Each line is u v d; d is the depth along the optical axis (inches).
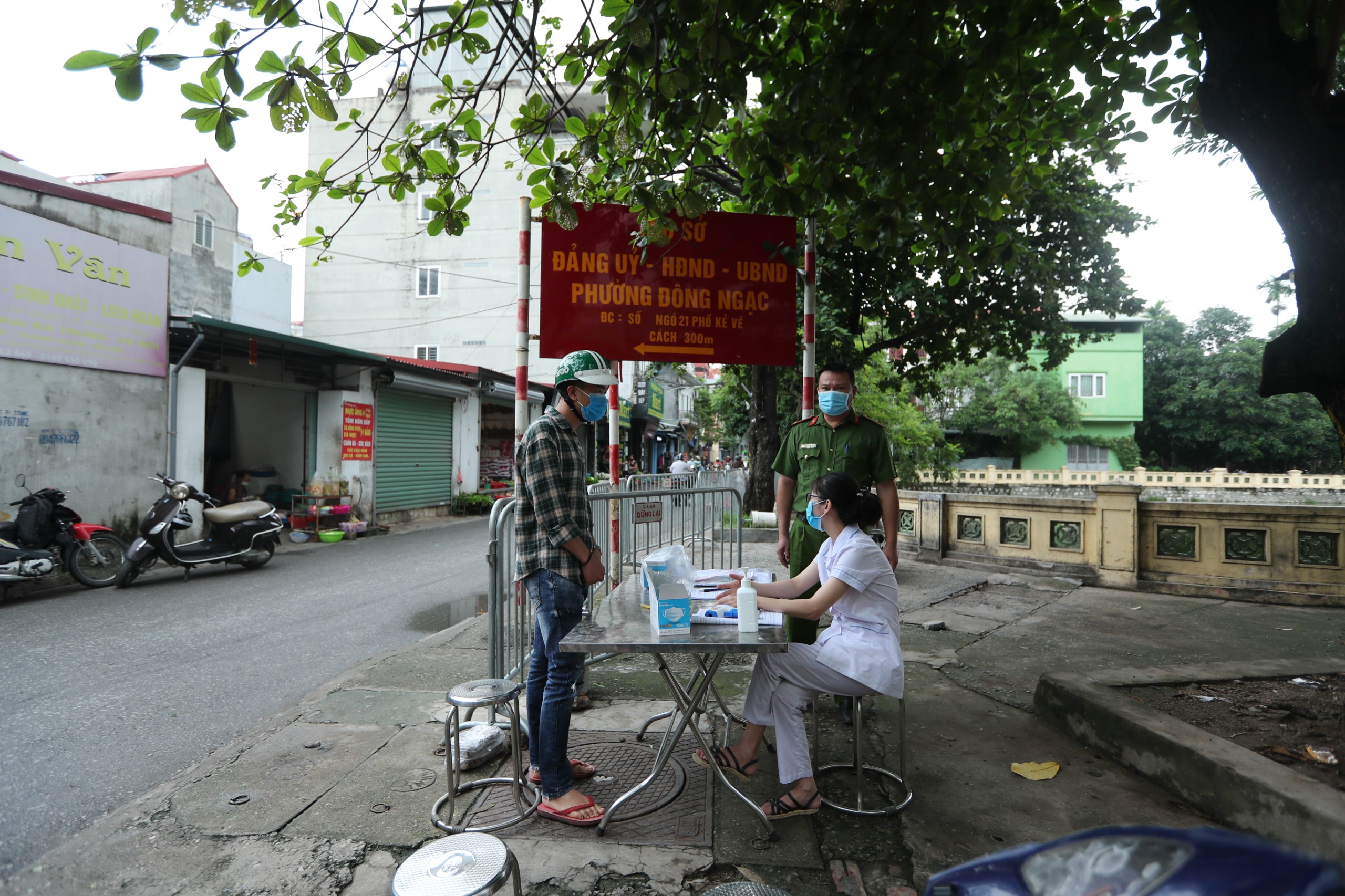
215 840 104.3
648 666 189.5
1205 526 279.0
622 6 120.6
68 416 326.3
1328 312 109.3
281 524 360.2
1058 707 148.6
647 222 135.1
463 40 135.9
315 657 207.2
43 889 93.2
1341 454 111.8
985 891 47.2
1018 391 1252.5
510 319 867.4
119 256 348.2
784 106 151.6
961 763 131.3
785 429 482.3
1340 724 128.7
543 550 113.9
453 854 68.4
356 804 114.8
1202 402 1378.0
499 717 151.7
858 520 118.2
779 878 95.7
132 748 143.3
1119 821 109.9
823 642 114.1
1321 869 30.2
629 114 131.0
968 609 254.8
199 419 397.1
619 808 111.2
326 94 110.1
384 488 555.8
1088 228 386.0
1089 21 149.0
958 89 134.4
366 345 883.4
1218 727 128.5
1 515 290.4
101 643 219.6
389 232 880.3
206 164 724.7
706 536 209.2
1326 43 110.0
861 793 111.8
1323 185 109.7
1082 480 1053.2
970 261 195.8
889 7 132.4
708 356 181.8
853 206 195.5
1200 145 301.1
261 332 395.9
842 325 381.1
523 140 142.3
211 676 188.7
